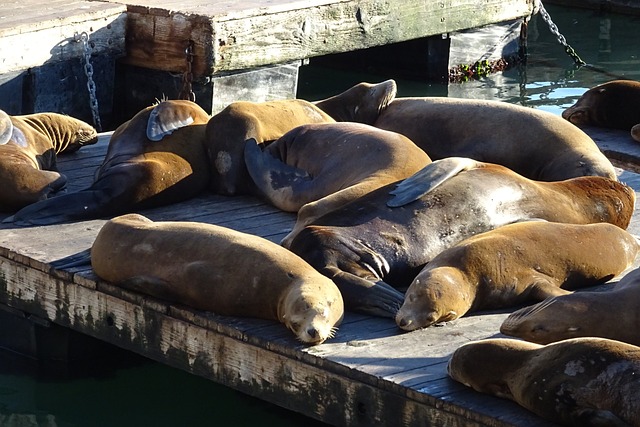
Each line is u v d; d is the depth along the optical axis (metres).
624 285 12.31
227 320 13.08
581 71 33.03
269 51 26.22
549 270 13.40
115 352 16.09
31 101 24.44
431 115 19.41
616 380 9.75
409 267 13.95
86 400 14.98
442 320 12.84
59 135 19.66
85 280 14.45
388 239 13.94
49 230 16.12
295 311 12.41
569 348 10.21
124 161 17.22
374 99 20.11
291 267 12.89
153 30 25.66
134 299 13.91
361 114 20.20
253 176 17.33
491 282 13.09
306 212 14.84
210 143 17.98
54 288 14.91
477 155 18.73
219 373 13.16
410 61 32.97
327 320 12.41
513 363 10.65
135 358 16.19
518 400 10.62
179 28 25.19
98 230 16.17
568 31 38.66
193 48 25.11
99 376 15.68
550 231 13.69
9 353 16.08
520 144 18.44
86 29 25.17
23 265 15.26
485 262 13.12
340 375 11.89
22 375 15.66
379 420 11.62
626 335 11.73
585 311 11.80
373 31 29.12
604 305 11.82
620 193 15.47
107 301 14.26
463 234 14.28
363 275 13.56
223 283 13.03
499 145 18.59
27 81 24.30
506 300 13.22
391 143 16.25
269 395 12.70
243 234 13.52
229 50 25.27
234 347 12.91
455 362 11.17
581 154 17.92
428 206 14.31
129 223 14.09
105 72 25.95
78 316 14.73
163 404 14.92
